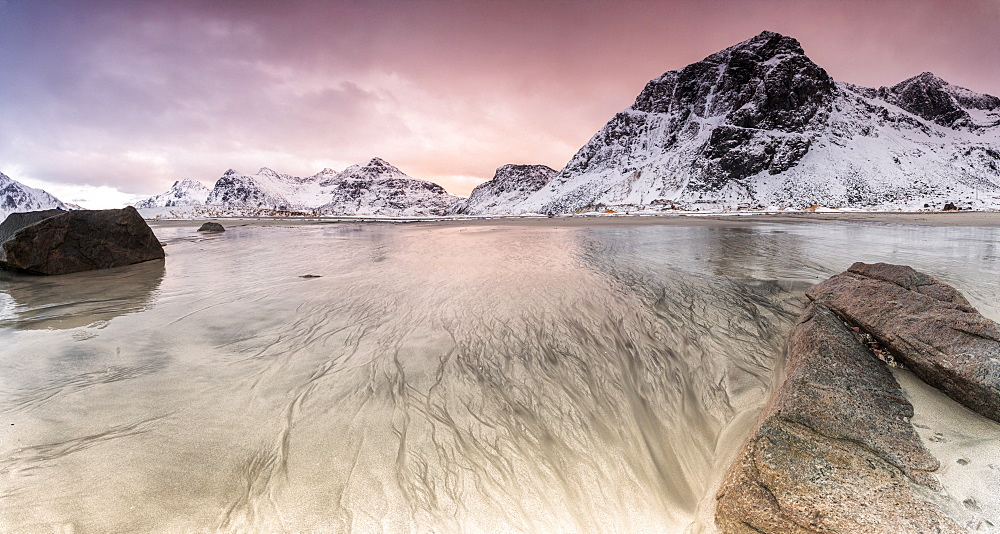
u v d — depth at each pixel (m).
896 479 2.81
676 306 6.29
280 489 2.99
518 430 3.70
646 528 2.95
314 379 4.39
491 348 5.09
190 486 2.96
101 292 8.11
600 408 4.06
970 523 2.49
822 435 3.17
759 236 15.56
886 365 4.06
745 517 2.78
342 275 9.50
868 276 5.38
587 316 6.05
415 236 20.47
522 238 17.36
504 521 2.90
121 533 2.59
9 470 3.00
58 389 4.11
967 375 3.35
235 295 7.75
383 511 2.88
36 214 12.68
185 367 4.65
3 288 8.62
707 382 4.45
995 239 12.71
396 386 4.27
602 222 30.00
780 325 5.43
